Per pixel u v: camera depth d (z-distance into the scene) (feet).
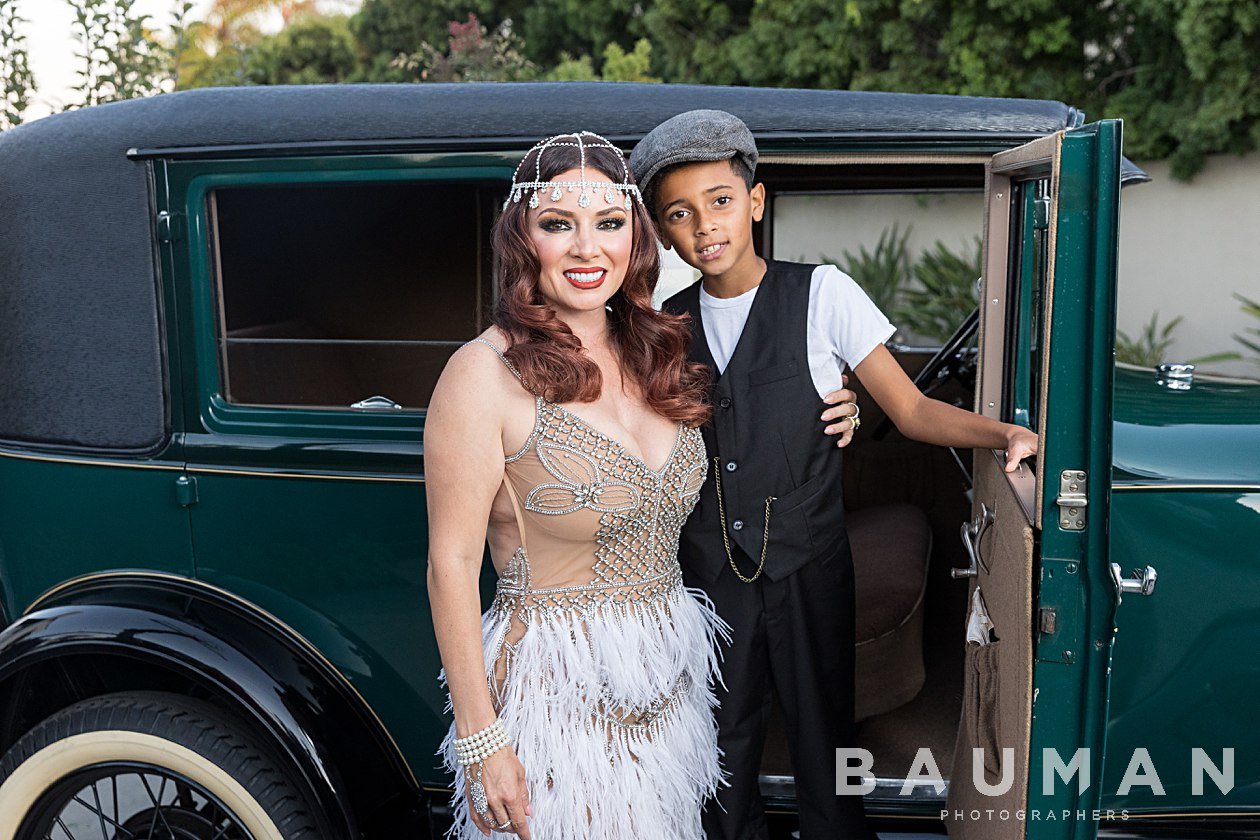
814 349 6.21
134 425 6.95
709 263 6.00
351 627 6.87
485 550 6.74
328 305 6.97
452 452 5.20
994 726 5.92
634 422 5.62
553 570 5.59
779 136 6.32
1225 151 20.79
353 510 6.72
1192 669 6.36
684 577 6.48
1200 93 19.92
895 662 7.88
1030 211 6.54
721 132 5.72
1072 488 4.87
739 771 6.41
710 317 6.41
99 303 6.93
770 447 6.18
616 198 5.33
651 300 5.96
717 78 24.79
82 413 7.04
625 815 5.61
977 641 6.36
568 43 30.04
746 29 24.58
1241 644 6.31
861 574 8.20
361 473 6.68
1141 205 21.85
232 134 6.64
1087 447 4.82
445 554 5.21
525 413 5.27
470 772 5.28
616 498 5.40
